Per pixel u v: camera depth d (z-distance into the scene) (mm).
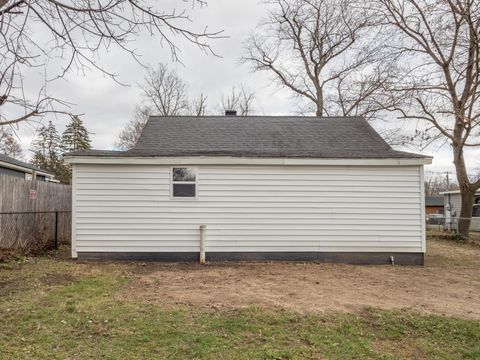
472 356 4578
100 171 10141
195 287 7277
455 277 8859
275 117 15367
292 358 4234
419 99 17141
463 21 16203
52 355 4105
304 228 10414
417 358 4453
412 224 10438
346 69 30906
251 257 10344
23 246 10453
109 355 4160
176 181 10289
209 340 4613
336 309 6000
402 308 6156
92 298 6199
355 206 10445
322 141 13281
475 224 25109
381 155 10484
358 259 10430
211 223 10312
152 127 14117
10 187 10047
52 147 36062
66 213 14023
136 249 10164
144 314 5477
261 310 5801
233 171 10359
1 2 3902
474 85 16000
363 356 4387
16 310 5441
